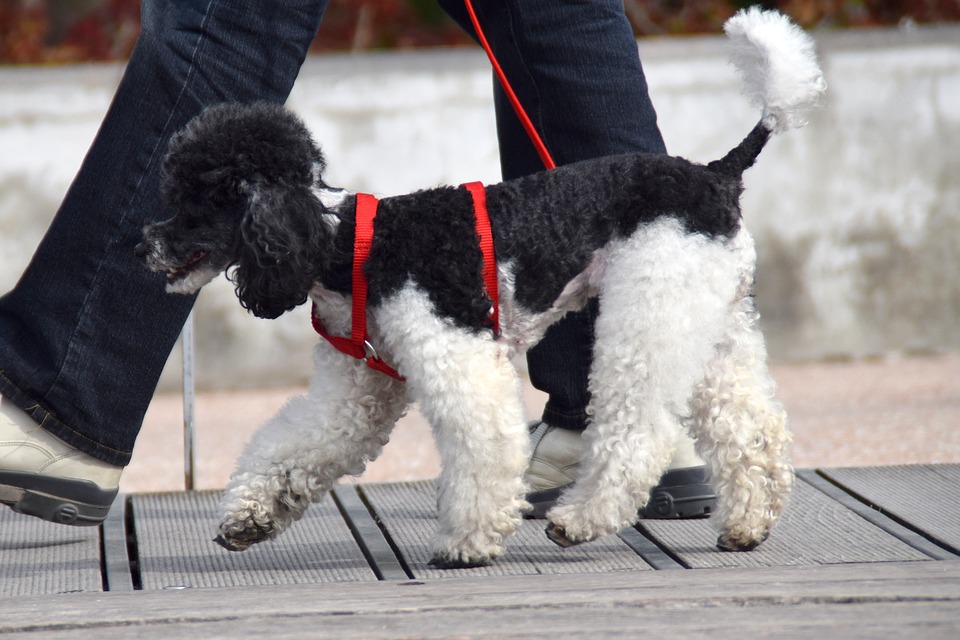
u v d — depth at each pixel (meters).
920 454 8.71
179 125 6.09
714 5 17.52
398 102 13.07
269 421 5.93
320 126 13.00
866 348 13.69
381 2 17.36
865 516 6.36
